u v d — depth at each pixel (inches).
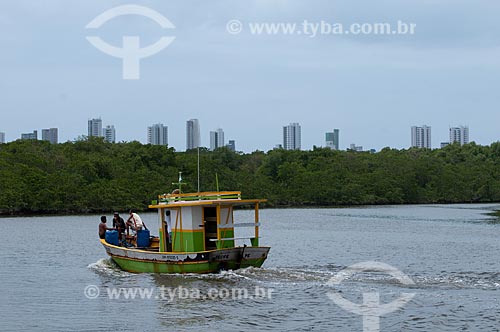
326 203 6245.1
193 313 1080.2
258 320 1031.0
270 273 1382.9
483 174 6929.1
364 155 7268.7
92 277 1470.2
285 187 6156.5
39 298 1237.7
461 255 1973.4
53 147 5713.6
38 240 2492.6
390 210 5329.7
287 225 3459.6
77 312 1113.4
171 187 5078.7
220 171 5664.4
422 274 1504.7
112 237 1590.8
